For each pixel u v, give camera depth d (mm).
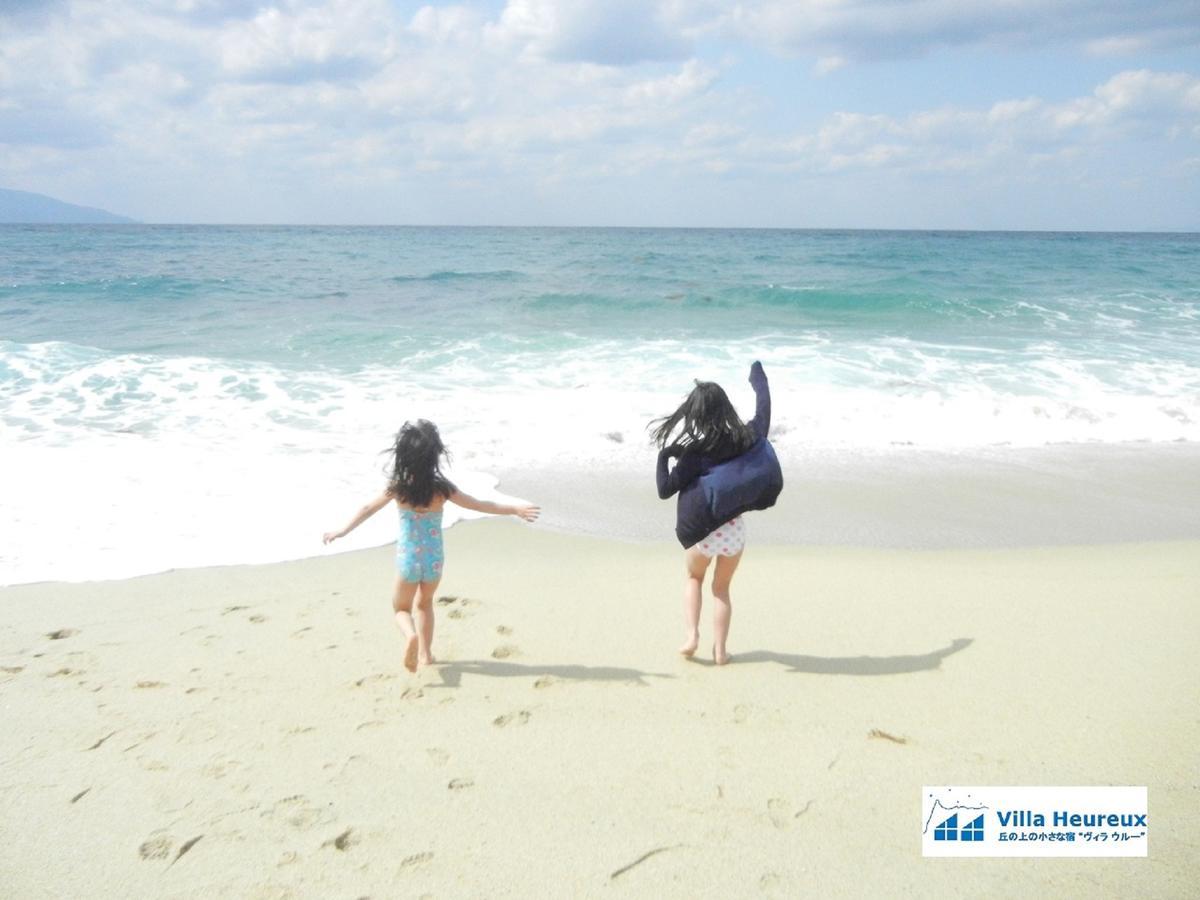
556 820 3225
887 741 3732
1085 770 3443
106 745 3783
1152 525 7098
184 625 5094
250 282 24016
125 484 7695
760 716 3984
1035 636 4797
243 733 3879
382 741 3805
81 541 6453
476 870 2961
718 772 3523
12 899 2871
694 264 33156
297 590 5664
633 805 3311
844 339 15648
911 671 4414
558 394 11312
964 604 5316
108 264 30938
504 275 27375
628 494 7883
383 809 3312
